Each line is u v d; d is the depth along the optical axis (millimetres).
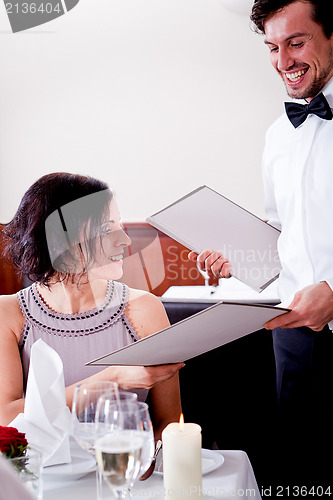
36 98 4879
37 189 1624
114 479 962
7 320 1727
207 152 4879
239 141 4855
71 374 1731
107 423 974
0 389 1639
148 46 4809
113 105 4871
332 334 2021
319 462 2148
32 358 1276
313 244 2041
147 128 4887
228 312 1192
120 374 1514
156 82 4844
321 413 2096
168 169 4918
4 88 4871
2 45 4824
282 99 4785
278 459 2369
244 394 2439
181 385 2461
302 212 2064
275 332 2164
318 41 1931
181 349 1329
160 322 1771
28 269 1667
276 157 2211
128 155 4918
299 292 1807
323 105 1983
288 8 1907
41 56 4836
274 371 2418
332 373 2047
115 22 4793
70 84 4863
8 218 4918
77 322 1732
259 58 4754
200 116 4852
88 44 4816
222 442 2443
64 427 1246
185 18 4766
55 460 1211
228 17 4727
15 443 1013
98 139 4906
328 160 2014
